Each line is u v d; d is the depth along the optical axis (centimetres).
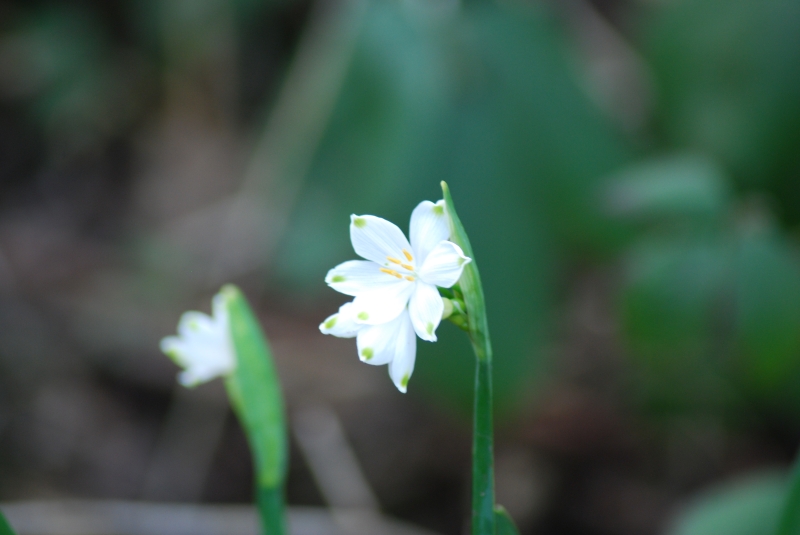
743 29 72
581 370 93
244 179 102
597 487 86
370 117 78
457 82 77
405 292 46
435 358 74
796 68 71
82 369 100
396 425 93
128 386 100
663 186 65
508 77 78
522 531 84
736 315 64
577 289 99
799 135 72
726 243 65
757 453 85
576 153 79
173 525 81
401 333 46
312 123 79
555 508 86
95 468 90
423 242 46
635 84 88
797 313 63
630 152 80
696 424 85
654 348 67
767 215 67
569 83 79
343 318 46
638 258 68
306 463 91
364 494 86
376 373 97
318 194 80
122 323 104
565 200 79
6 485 86
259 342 50
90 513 81
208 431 95
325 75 78
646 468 87
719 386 80
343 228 79
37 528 79
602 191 77
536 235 78
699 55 75
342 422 93
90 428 94
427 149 77
